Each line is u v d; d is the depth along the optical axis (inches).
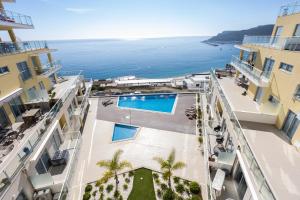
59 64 1057.5
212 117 853.2
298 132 480.4
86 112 1175.6
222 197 484.4
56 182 530.6
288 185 373.1
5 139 511.8
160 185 610.9
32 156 481.7
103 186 610.5
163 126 993.5
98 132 944.9
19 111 650.8
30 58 756.0
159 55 6446.9
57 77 1153.4
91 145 834.2
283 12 668.7
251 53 839.1
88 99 1294.3
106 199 567.2
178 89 1779.0
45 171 561.3
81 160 737.6
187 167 679.1
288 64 530.0
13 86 617.3
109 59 5836.6
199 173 650.8
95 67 4559.5
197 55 6181.1
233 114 591.8
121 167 608.7
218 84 888.3
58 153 616.7
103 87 1870.1
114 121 1063.0
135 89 1843.0
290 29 603.2
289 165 427.8
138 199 566.3
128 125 1016.2
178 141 850.1
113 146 824.3
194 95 1448.1
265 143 505.0
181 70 3924.7
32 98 709.3
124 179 641.6
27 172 460.4
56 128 676.7
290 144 502.9
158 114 1141.1
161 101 1456.7
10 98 556.4
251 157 416.8
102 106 1275.8
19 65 682.8
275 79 597.0
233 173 535.2
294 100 498.9
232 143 584.1
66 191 523.2
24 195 452.1
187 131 935.0
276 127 584.1
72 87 960.9
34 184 482.6
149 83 1987.0
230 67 1254.3
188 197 562.6
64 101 799.7
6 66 600.1
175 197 562.3
